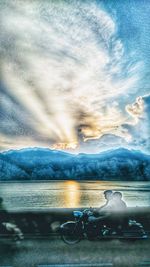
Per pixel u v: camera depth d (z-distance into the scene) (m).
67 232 7.64
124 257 6.54
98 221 7.66
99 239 7.75
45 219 8.21
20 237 8.10
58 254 6.77
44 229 8.18
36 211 8.23
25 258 6.47
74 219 8.19
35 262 6.23
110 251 6.98
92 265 6.02
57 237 8.15
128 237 7.66
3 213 8.20
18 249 7.18
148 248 7.28
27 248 7.28
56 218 8.22
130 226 7.70
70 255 6.68
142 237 7.65
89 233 7.62
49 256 6.63
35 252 6.94
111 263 6.10
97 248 7.25
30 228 8.17
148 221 8.26
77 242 7.68
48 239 8.10
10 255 6.69
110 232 7.67
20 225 8.16
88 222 7.64
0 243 7.76
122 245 7.52
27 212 8.23
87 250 7.09
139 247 7.36
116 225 7.71
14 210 8.23
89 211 7.78
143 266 6.01
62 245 7.53
